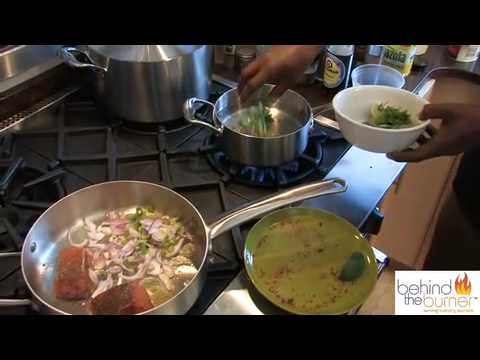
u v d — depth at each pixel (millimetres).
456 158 1142
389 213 1125
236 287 570
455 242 1065
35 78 870
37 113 867
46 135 819
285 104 845
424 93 1015
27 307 534
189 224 631
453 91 1109
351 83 976
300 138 721
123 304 523
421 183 1141
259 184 725
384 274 971
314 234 624
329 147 811
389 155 661
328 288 555
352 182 738
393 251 1301
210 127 735
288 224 636
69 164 761
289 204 655
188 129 854
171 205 648
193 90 839
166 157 780
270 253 598
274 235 622
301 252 599
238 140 701
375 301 905
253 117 799
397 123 656
